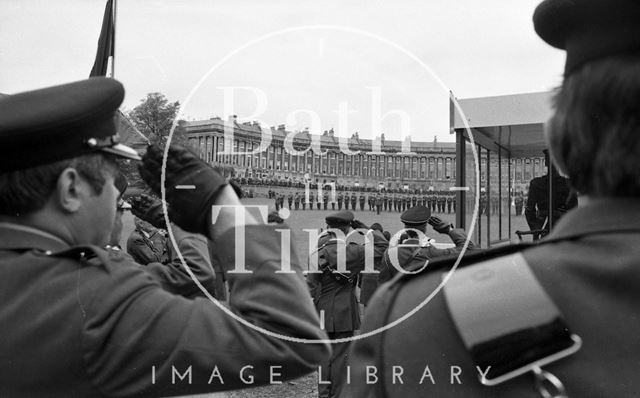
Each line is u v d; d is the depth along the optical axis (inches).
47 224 43.2
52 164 42.2
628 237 28.1
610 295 27.4
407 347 30.9
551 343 27.2
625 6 28.4
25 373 39.0
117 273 42.3
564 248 29.6
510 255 31.0
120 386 39.4
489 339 27.9
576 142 29.7
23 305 40.3
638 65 28.1
